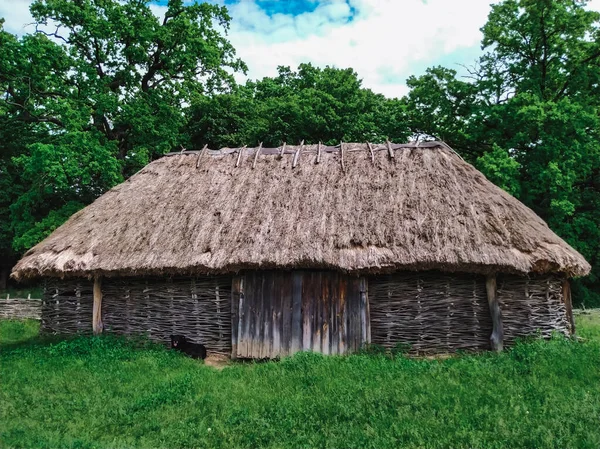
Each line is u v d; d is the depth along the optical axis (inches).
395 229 371.2
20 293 873.5
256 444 210.7
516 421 214.5
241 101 976.3
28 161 655.8
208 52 797.9
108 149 717.9
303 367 317.1
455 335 368.2
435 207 385.1
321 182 433.7
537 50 792.3
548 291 366.3
